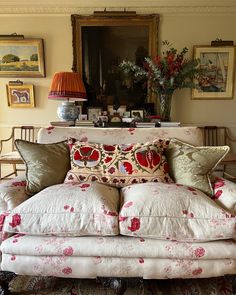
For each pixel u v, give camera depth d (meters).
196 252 1.20
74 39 3.28
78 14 3.26
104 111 3.35
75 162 1.58
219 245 1.21
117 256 1.21
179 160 1.56
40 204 1.25
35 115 3.51
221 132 3.47
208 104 3.42
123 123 2.87
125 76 3.33
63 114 2.77
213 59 3.29
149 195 1.26
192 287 1.44
